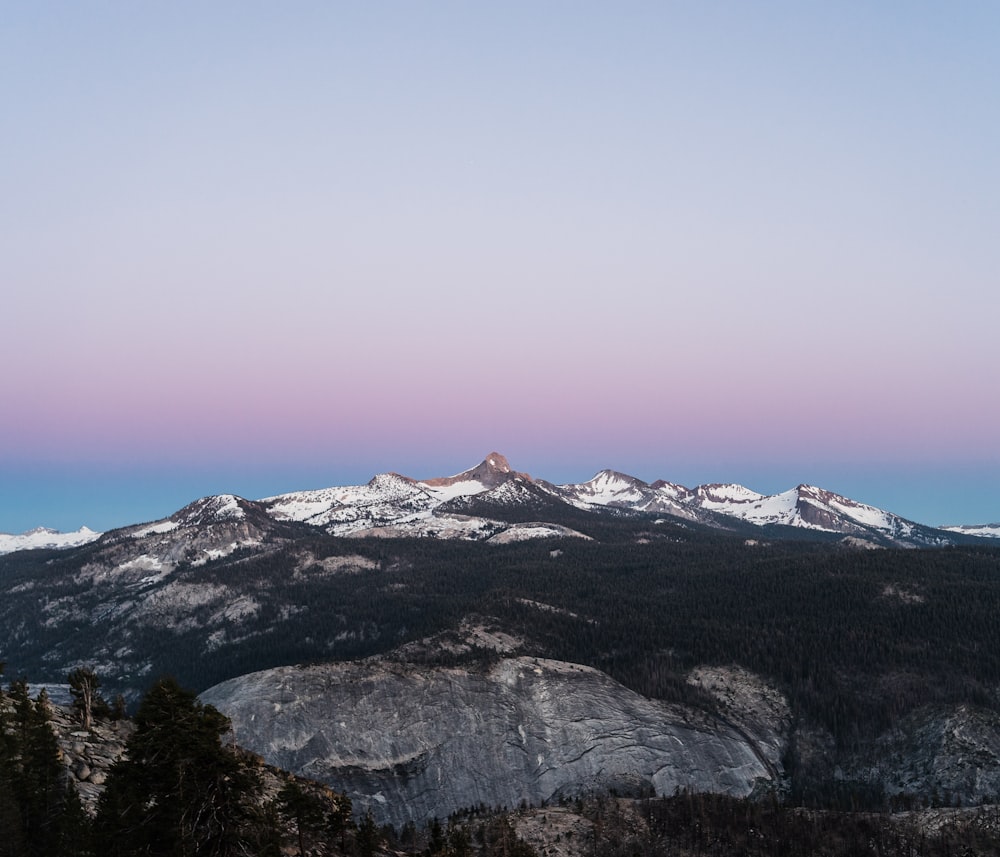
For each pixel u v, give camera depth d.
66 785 96.50
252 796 96.00
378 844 128.38
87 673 123.00
